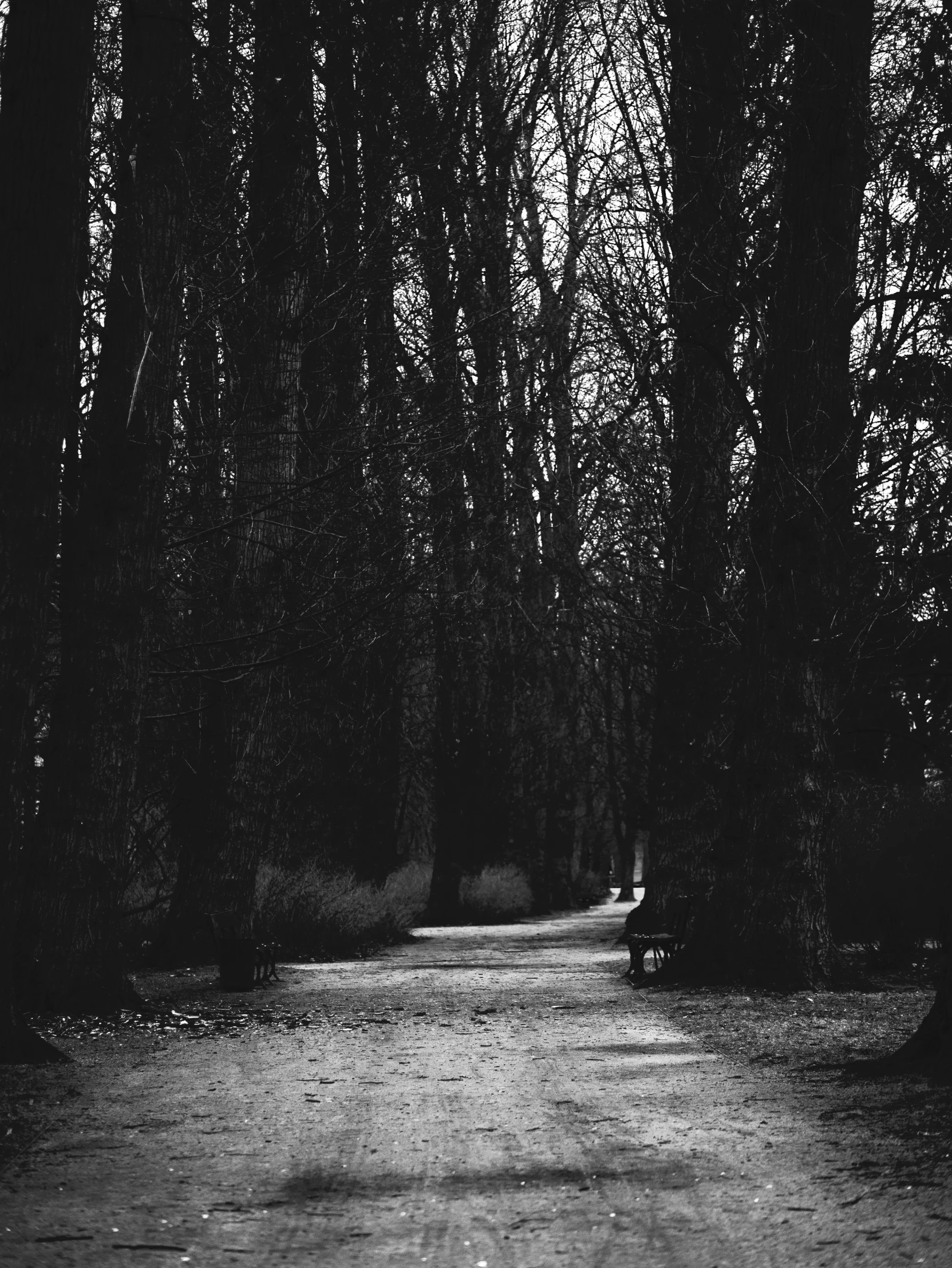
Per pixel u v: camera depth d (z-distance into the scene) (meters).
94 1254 5.07
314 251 17.72
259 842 20.81
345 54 17.09
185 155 14.67
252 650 19.70
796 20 15.63
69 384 10.49
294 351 18.89
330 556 18.53
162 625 20.91
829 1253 4.92
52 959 13.62
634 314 21.11
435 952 25.41
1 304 10.30
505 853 44.56
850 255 15.87
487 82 19.64
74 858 13.80
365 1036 12.05
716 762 24.30
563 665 44.94
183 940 20.20
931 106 14.98
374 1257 4.99
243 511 18.84
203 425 18.03
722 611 20.47
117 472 14.37
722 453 21.64
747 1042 11.12
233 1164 6.61
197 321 15.80
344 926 23.92
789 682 15.77
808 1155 6.54
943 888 16.92
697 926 16.23
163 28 14.39
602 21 21.25
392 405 18.61
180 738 22.70
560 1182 6.12
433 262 19.06
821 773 15.77
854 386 16.33
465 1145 6.97
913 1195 5.68
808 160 15.83
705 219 19.14
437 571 19.48
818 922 15.55
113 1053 11.12
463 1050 10.94
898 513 16.78
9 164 10.32
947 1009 8.98
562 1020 13.06
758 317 17.64
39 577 10.26
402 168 17.92
